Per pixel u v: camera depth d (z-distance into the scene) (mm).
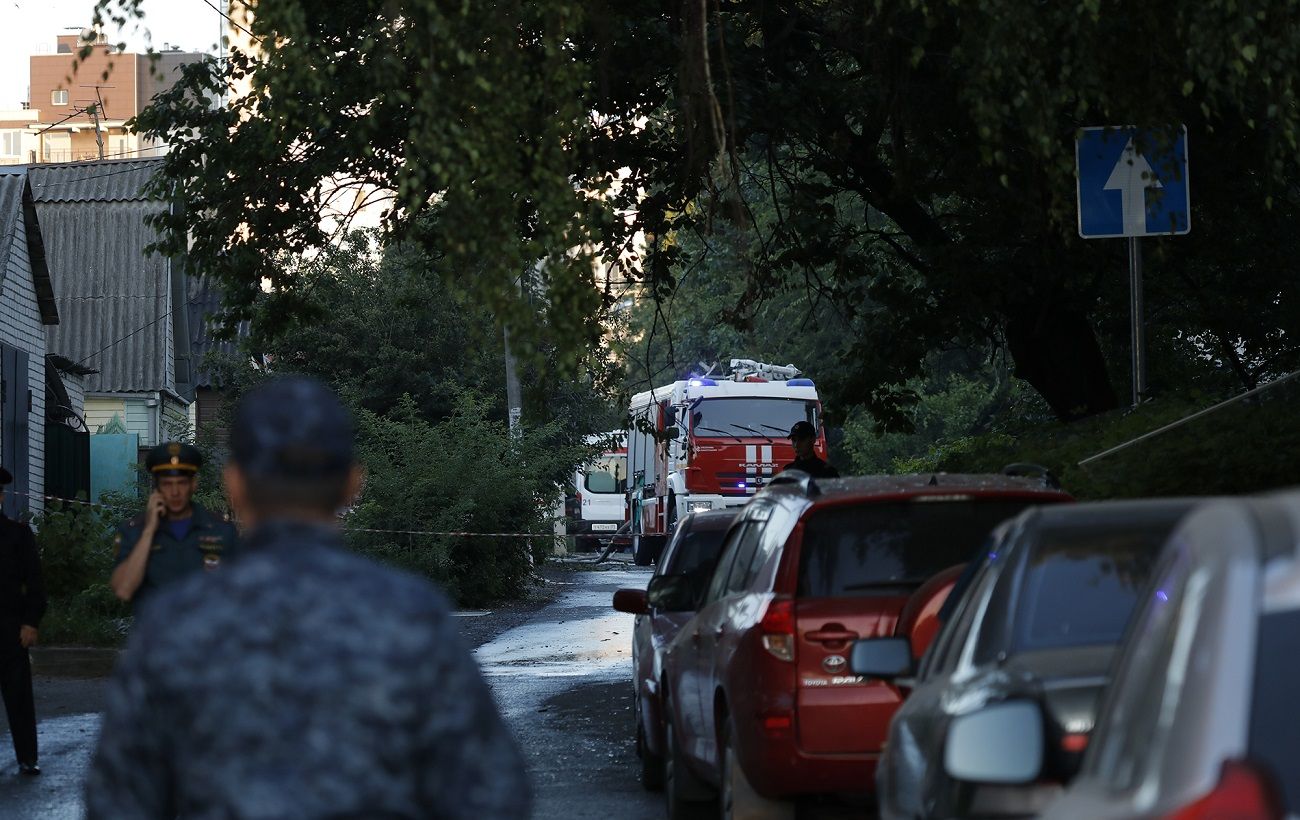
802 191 26828
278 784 4508
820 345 69562
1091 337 30078
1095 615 8344
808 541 12836
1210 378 38250
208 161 24922
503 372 69750
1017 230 28000
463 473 47969
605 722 23234
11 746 21094
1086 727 7020
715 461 56156
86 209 65062
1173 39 17281
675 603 17141
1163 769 4137
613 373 29547
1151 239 28016
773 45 25641
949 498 12953
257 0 14672
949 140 26062
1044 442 23969
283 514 4910
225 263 25797
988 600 8453
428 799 4672
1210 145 26031
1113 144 18516
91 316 62188
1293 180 29047
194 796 4566
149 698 4664
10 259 44312
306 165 24625
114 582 13711
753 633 12680
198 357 68938
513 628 39750
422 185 14188
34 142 190375
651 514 64312
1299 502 4727
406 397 50125
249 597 4684
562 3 14344
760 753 12477
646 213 26781
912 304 30031
